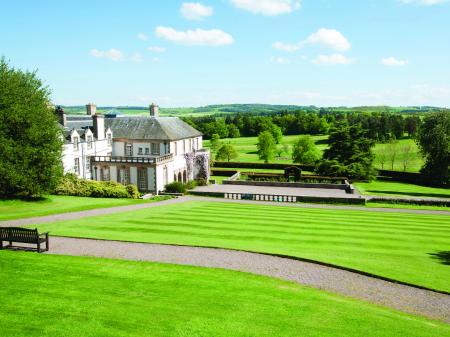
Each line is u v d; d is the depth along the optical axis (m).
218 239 25.66
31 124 39.72
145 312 13.51
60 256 20.08
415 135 78.12
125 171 57.25
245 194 53.84
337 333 12.79
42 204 40.75
